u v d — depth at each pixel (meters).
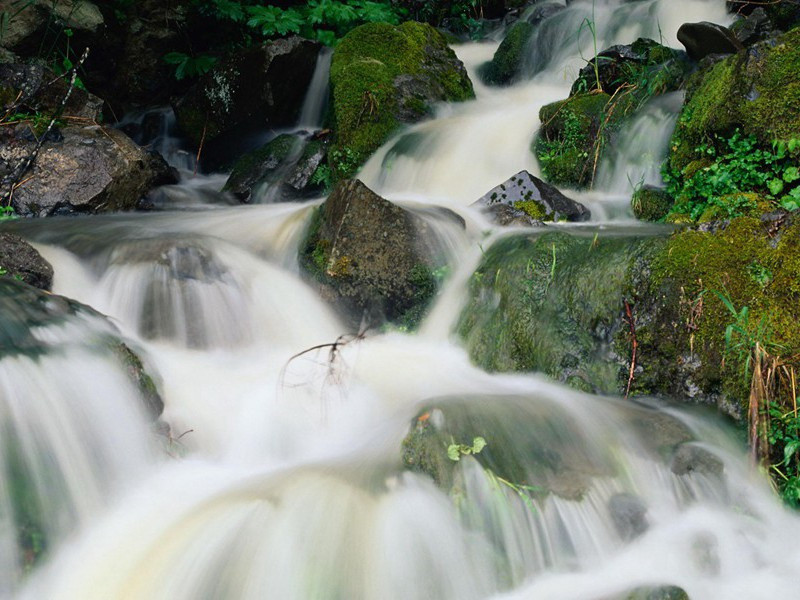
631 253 5.36
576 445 4.62
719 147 6.56
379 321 6.41
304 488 4.19
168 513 4.21
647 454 4.65
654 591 3.76
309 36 11.97
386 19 12.53
